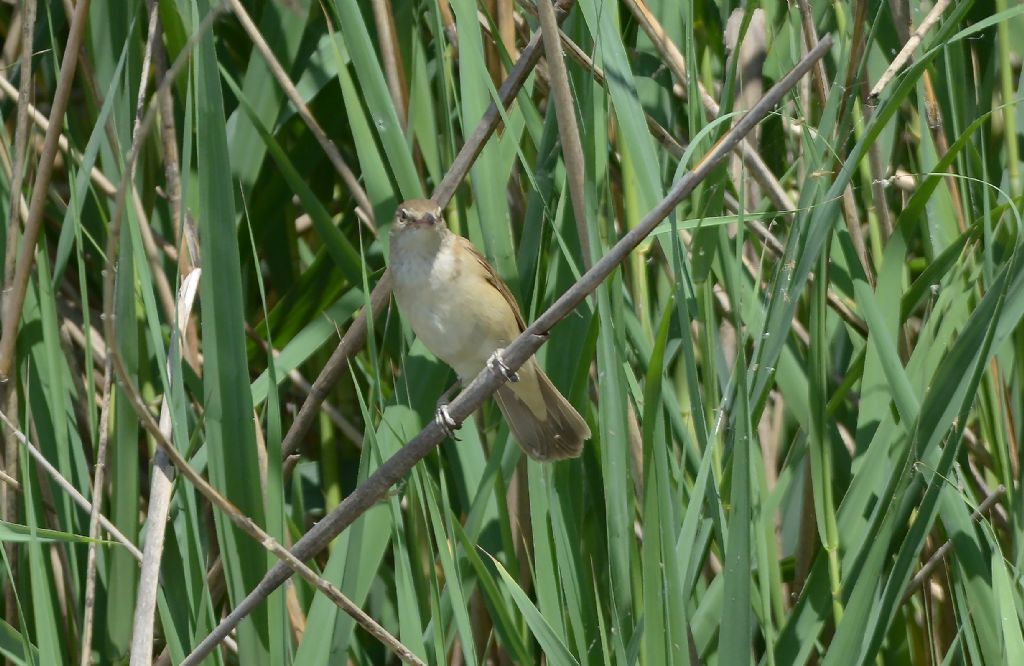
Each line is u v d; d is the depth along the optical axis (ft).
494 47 25.73
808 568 24.47
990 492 24.70
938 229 24.41
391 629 26.27
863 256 23.81
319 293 27.40
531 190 25.30
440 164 25.72
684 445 21.54
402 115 24.72
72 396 26.55
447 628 22.11
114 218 14.12
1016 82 27.99
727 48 25.21
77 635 24.20
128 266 22.54
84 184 21.34
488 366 17.90
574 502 22.80
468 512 23.36
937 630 25.05
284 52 26.23
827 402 23.80
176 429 19.36
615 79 21.21
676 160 24.94
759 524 20.02
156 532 19.07
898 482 19.76
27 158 25.36
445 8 25.20
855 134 24.77
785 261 20.57
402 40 25.53
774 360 20.15
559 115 19.76
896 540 22.15
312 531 17.69
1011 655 17.70
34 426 24.03
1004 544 24.31
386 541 21.70
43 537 18.84
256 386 23.88
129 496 23.26
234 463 20.18
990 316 19.81
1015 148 23.98
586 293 16.75
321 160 28.71
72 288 29.40
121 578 23.03
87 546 24.08
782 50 26.48
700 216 21.54
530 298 24.45
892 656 24.11
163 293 24.53
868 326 21.16
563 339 24.06
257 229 27.68
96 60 25.64
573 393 22.15
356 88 26.84
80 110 29.45
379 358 26.32
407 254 23.32
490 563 23.44
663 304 25.27
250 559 20.21
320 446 29.76
